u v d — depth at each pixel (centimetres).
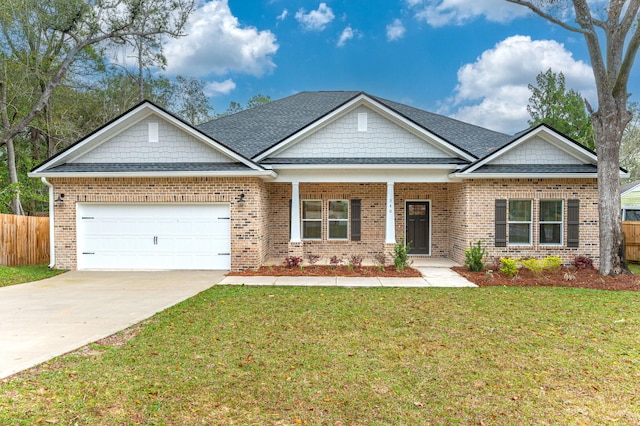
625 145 3847
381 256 1437
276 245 1673
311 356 570
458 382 488
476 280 1175
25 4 2036
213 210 1370
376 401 440
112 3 2169
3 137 2033
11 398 436
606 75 1205
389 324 729
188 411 416
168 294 994
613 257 1215
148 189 1359
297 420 400
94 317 777
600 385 480
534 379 497
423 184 1670
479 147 1579
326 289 1055
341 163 1394
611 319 762
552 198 1402
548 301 910
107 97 3319
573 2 1227
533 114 3141
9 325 723
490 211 1410
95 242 1381
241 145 1551
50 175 1322
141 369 520
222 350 591
